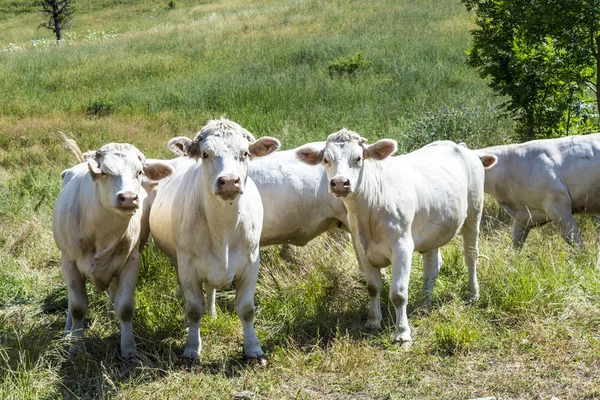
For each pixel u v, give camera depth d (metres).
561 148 7.60
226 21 32.56
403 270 5.54
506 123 11.99
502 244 7.19
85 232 5.25
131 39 30.48
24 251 7.71
